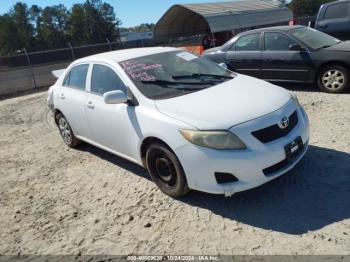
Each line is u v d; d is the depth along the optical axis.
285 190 4.51
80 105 5.95
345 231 3.69
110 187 5.31
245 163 3.95
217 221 4.13
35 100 13.99
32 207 5.10
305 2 70.19
